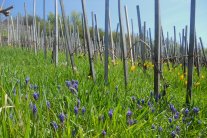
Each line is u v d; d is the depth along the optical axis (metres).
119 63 9.26
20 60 10.50
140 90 5.16
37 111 2.76
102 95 4.05
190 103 4.55
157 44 4.54
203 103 4.39
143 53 8.85
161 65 5.34
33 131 2.49
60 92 4.03
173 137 3.11
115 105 3.82
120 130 2.86
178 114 3.68
